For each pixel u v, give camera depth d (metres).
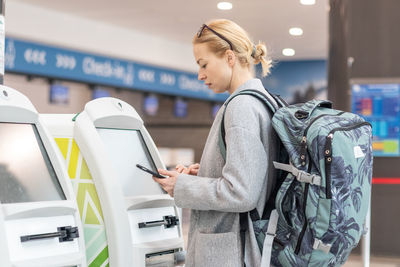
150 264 2.15
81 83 8.95
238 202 1.80
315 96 11.01
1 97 1.83
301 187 1.79
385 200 4.54
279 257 1.84
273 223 1.85
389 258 4.52
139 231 2.12
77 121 2.10
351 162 1.78
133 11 8.01
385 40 4.60
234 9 7.73
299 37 9.34
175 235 2.30
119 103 2.29
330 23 4.75
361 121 1.94
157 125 10.39
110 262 2.00
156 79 9.85
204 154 2.00
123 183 2.23
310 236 1.78
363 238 3.63
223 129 1.91
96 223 2.03
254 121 1.87
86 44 8.58
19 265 1.63
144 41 9.40
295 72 11.09
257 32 9.06
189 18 8.31
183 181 1.91
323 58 10.95
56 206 1.80
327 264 1.80
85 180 2.05
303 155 1.77
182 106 10.67
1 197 1.73
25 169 1.86
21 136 1.90
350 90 4.62
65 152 2.10
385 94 4.58
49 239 1.76
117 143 2.27
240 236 1.89
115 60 9.20
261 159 1.84
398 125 4.54
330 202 1.74
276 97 2.07
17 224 1.68
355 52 4.63
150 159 2.41
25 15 7.82
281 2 7.34
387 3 4.61
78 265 1.82
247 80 2.01
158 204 2.24
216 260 1.88
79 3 7.66
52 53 8.33
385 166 4.55
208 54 2.00
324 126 1.78
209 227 1.94
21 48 7.96
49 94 8.58
